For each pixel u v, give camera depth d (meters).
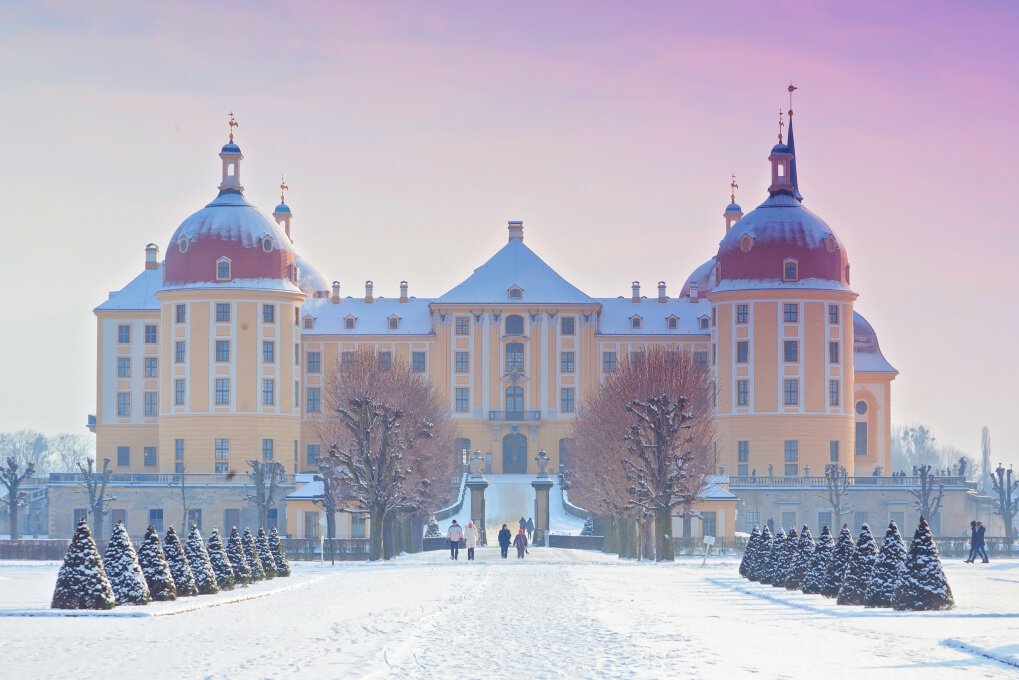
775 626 33.25
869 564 40.91
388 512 89.00
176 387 146.25
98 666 25.12
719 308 147.88
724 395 146.62
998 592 47.50
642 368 102.88
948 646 29.09
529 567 67.38
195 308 145.88
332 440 112.44
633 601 41.47
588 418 114.38
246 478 137.62
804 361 144.38
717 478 132.00
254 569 53.94
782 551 51.03
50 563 78.25
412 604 39.78
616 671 24.14
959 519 137.62
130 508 136.75
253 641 29.34
